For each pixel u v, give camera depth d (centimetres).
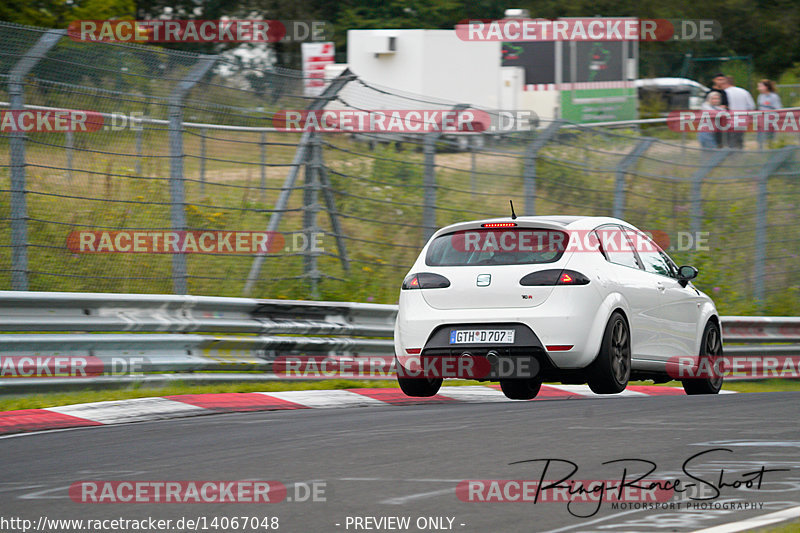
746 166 6250
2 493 1972
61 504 1870
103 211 4175
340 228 4944
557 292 3284
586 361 3284
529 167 5212
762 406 3056
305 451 2348
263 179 4719
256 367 3962
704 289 6022
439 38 9938
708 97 8444
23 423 2944
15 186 3838
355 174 5003
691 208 6031
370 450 2338
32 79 3906
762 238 6272
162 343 3725
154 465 2225
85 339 3531
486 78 10106
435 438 2486
